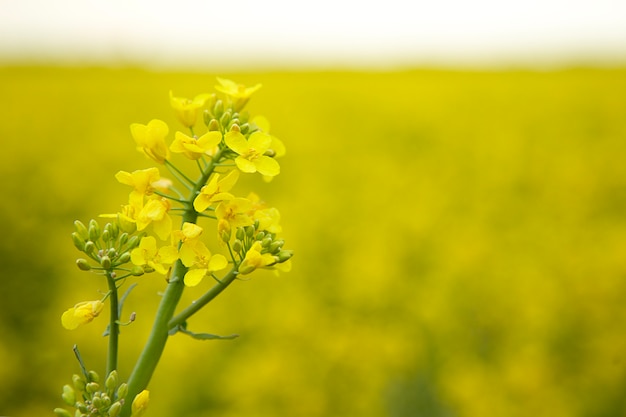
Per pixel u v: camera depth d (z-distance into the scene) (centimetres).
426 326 598
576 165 1190
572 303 633
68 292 668
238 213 158
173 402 500
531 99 1944
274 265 164
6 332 604
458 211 1027
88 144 1338
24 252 790
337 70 2967
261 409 493
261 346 588
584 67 2862
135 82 2303
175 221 356
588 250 777
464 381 496
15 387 534
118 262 150
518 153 1331
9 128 1432
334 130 1580
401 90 2161
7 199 963
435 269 761
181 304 648
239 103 191
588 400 507
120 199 1030
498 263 748
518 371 513
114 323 152
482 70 2891
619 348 554
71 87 2086
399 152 1388
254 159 160
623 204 1051
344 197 1055
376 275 705
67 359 562
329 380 538
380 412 491
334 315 673
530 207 1022
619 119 1661
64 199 1016
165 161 162
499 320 599
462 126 1638
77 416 144
